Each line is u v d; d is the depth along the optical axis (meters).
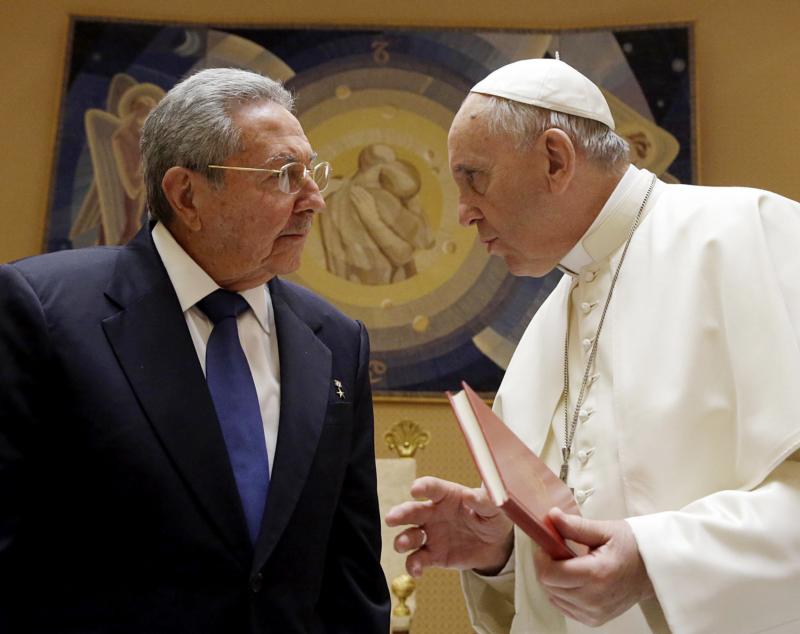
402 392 5.21
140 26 5.53
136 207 5.39
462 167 2.34
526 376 2.51
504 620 2.42
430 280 5.34
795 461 1.89
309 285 5.34
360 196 5.42
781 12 5.23
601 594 1.71
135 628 1.69
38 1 5.62
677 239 2.21
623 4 5.38
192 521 1.75
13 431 1.70
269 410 1.97
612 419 2.16
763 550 1.76
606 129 2.37
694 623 1.71
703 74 5.25
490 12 5.51
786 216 2.14
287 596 1.83
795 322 1.95
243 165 1.96
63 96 5.45
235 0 5.60
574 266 2.43
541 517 1.65
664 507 1.98
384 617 2.01
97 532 1.72
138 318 1.87
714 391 2.00
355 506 2.08
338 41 5.53
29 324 1.77
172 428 1.79
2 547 1.64
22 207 5.43
